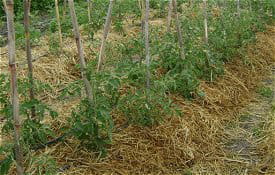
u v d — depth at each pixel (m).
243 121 4.94
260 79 6.32
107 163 3.65
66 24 7.02
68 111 4.40
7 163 2.86
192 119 4.54
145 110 4.12
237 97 5.47
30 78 3.53
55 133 3.99
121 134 4.02
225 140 4.47
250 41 7.07
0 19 8.84
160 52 5.12
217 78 5.66
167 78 4.68
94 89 3.55
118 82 3.62
